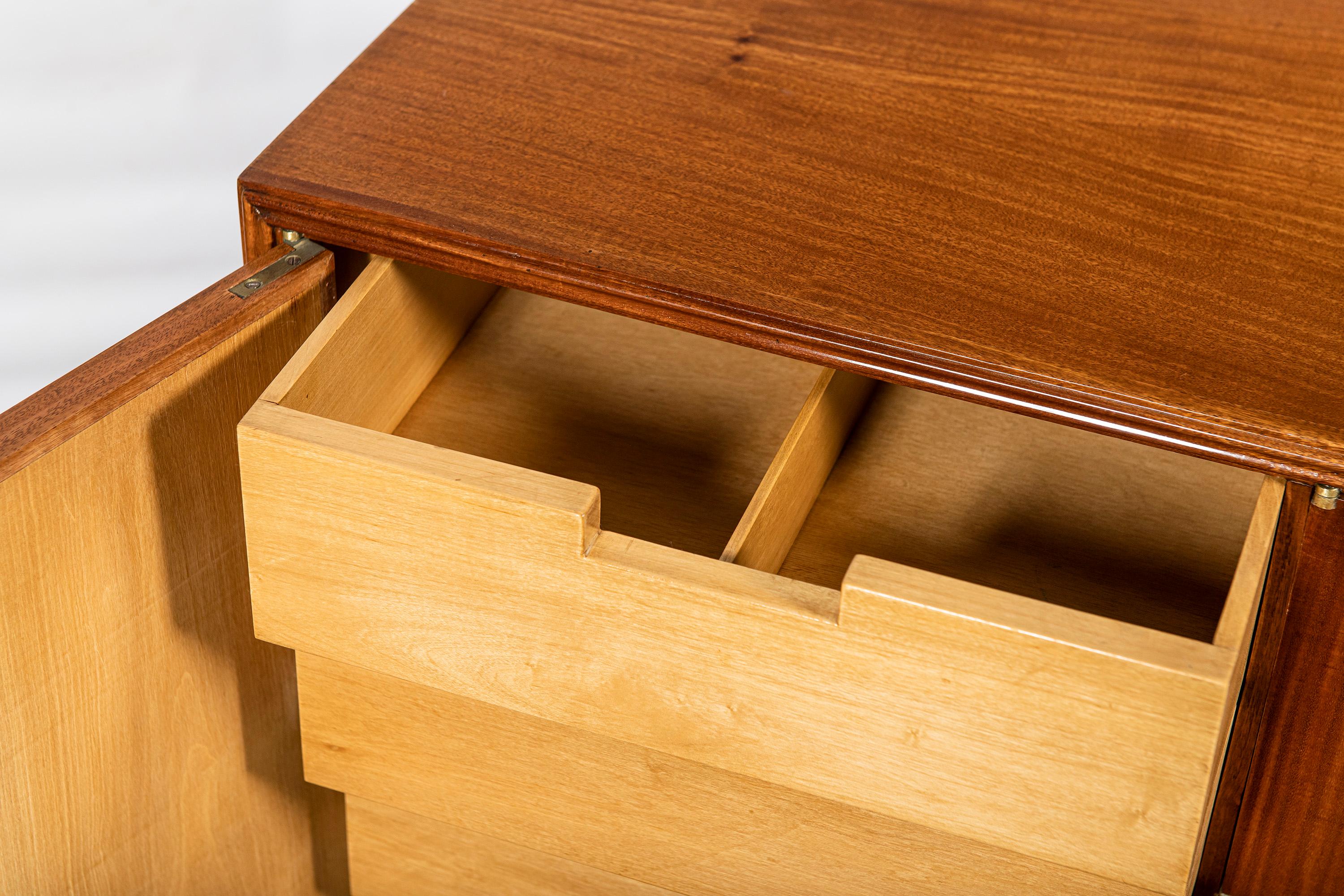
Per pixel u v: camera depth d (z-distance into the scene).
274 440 0.74
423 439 0.97
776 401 1.03
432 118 0.93
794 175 0.89
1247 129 0.94
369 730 0.87
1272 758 0.84
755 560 0.82
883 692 0.70
